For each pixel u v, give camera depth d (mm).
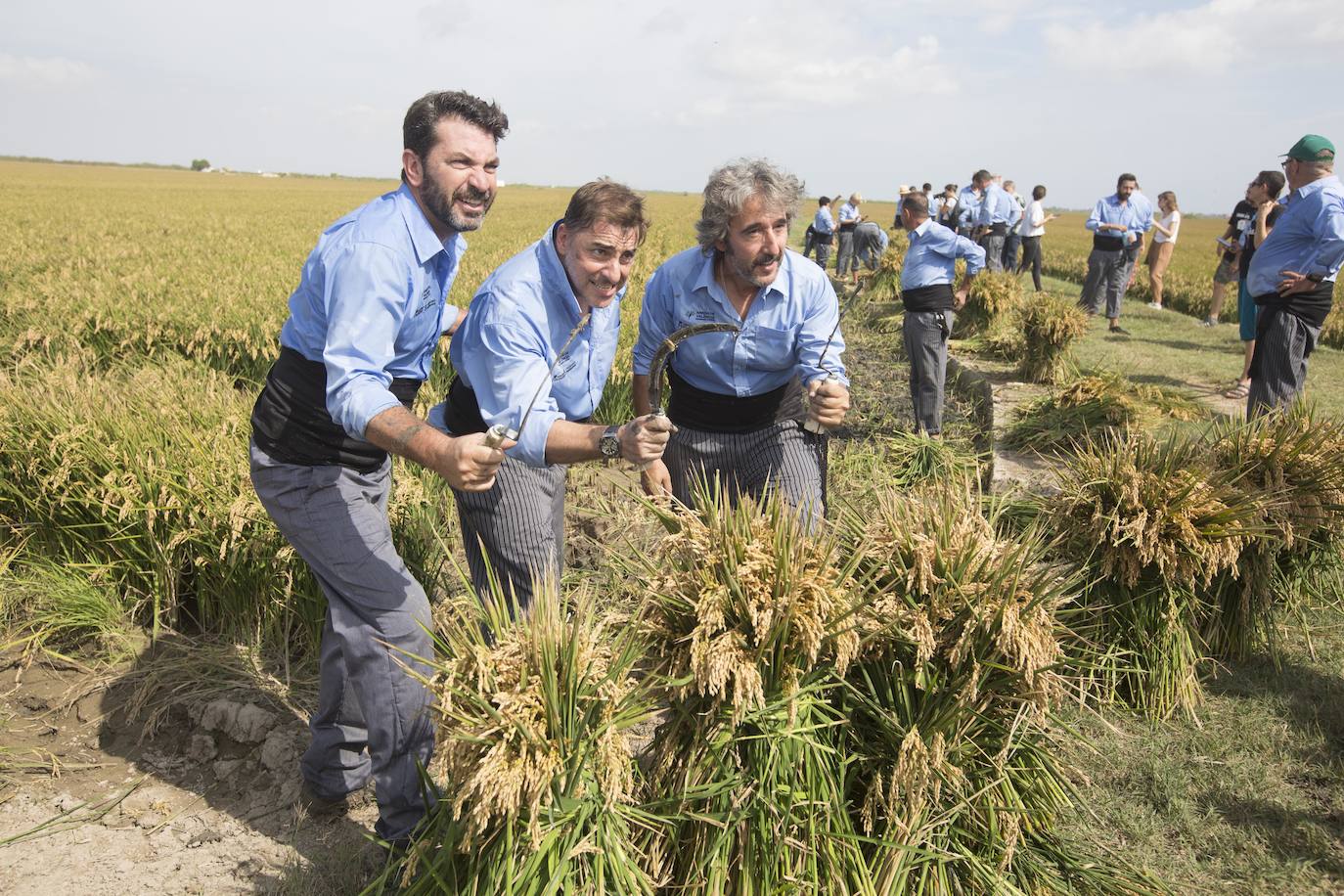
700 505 2836
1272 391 6207
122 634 4277
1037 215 17656
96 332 9820
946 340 7367
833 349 3477
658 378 2658
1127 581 3771
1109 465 4020
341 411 2582
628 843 2404
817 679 2623
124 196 58812
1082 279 25656
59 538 4715
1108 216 12977
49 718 3846
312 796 3311
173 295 11320
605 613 2689
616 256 2863
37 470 4734
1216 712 3830
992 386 9617
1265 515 4016
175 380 6074
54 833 3170
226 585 4266
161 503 4316
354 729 3150
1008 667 2549
